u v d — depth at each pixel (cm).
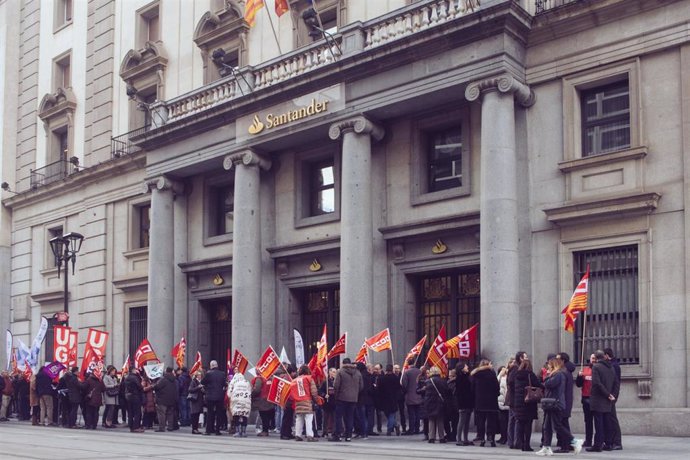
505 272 1952
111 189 3344
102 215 3378
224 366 2878
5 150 4012
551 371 1460
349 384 1778
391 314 2309
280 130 2480
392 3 2416
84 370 2425
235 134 2625
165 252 2880
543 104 2059
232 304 2575
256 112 2556
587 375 1544
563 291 1966
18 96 4053
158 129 2852
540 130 2056
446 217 2178
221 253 2852
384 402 1931
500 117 2009
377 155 2384
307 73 2380
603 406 1459
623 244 1889
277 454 1435
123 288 3203
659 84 1880
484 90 2031
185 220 2972
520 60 2069
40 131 3881
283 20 2741
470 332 1800
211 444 1703
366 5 2480
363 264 2245
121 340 3222
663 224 1836
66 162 3644
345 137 2308
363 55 2241
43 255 3725
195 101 2809
